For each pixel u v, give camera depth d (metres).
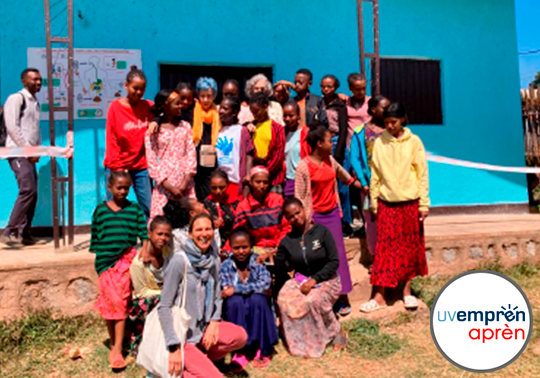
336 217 4.64
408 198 4.53
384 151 4.59
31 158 5.33
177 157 4.54
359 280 4.98
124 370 3.79
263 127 4.80
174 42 6.68
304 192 4.50
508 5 8.14
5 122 5.18
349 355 4.09
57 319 4.44
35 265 4.45
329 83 5.45
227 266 3.98
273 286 4.58
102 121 6.45
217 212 4.37
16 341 4.13
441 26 7.79
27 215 5.46
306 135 4.82
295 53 7.17
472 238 5.80
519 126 8.20
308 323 4.07
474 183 7.91
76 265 4.57
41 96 6.27
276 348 4.22
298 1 7.18
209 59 6.82
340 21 7.37
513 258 6.02
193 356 3.29
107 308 3.83
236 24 6.93
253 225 4.41
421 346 4.25
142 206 4.93
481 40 8.00
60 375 3.74
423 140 7.68
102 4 6.41
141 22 6.55
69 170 4.93
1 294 4.36
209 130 4.96
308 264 4.16
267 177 4.36
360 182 5.02
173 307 3.35
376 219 4.90
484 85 8.01
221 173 4.38
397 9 7.58
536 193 10.41
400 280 4.62
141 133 4.79
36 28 6.25
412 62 7.72
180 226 3.92
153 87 6.61
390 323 4.63
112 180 3.94
